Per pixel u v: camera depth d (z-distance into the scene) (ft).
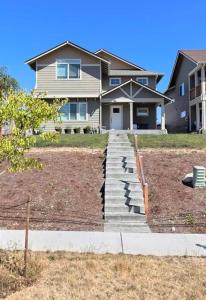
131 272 24.30
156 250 29.37
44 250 29.09
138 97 98.94
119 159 54.75
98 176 49.90
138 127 107.65
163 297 20.68
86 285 22.24
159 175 49.49
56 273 24.02
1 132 26.94
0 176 49.37
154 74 112.78
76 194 44.68
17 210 40.34
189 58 109.50
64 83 99.86
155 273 24.17
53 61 100.17
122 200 42.70
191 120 115.55
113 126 105.70
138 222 38.65
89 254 28.07
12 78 99.55
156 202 42.60
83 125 99.40
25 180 48.03
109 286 22.16
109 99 99.45
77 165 53.31
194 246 30.35
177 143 62.44
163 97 98.68
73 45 99.25
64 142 63.21
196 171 45.93
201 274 24.02
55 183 47.11
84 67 100.12
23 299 20.29
